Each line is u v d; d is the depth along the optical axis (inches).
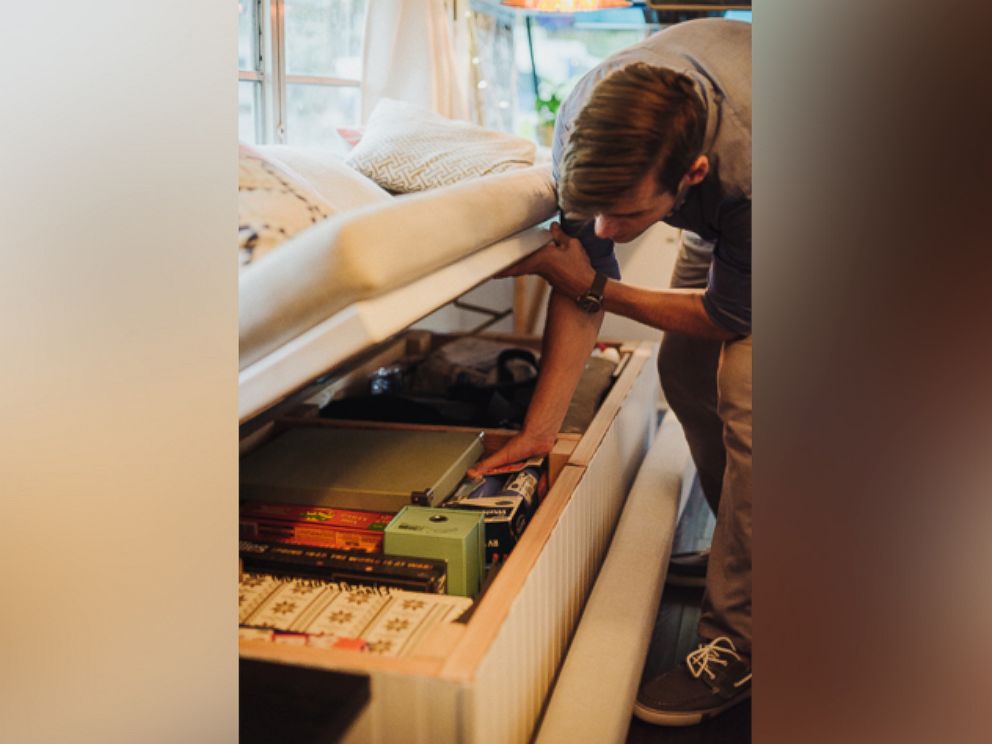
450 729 45.5
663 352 96.7
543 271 77.9
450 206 51.9
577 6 112.0
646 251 146.9
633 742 71.2
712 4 87.5
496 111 151.4
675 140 65.2
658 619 91.2
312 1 125.4
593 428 89.0
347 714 45.9
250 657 47.2
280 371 42.7
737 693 74.2
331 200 65.9
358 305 42.9
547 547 61.8
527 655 56.9
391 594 54.4
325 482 69.5
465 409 101.3
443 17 125.5
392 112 91.6
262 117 117.0
